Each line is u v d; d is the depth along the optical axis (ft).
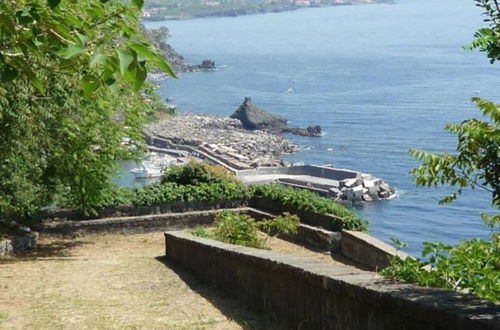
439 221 177.37
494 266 22.57
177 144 281.54
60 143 64.03
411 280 22.35
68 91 49.39
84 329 28.73
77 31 15.28
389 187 208.74
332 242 60.03
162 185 74.02
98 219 70.13
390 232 173.78
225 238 52.70
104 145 66.90
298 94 428.56
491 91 402.11
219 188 73.92
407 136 299.17
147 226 70.69
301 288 25.63
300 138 307.17
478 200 185.26
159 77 516.73
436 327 16.67
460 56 584.40
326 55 647.15
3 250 59.06
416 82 452.35
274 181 215.10
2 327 29.30
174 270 47.01
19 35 15.64
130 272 46.21
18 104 45.34
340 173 216.54
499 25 20.44
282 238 64.95
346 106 380.37
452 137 290.97
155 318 30.53
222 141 288.71
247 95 433.89
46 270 47.21
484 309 16.21
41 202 67.72
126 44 12.53
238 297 34.06
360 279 21.81
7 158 55.57
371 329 20.16
